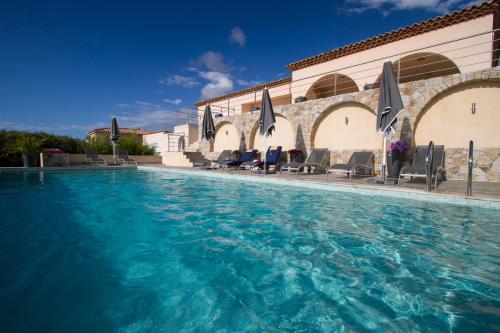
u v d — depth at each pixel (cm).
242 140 1423
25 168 1193
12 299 198
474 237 328
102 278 235
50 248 302
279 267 258
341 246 308
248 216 444
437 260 268
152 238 339
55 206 522
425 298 203
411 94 811
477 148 723
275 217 435
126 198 605
